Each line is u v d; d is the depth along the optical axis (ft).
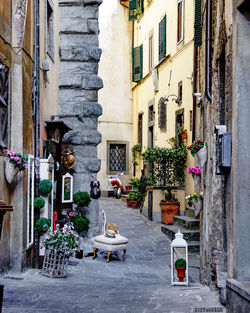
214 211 22.82
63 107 46.57
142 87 87.35
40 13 35.63
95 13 47.16
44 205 32.27
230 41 18.19
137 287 26.45
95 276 31.55
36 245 30.89
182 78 59.72
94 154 46.47
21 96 28.14
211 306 19.60
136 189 76.13
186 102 57.47
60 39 46.91
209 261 25.11
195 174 31.30
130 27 98.43
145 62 84.48
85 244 42.80
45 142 36.14
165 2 69.62
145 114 84.33
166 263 38.88
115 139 96.07
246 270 16.11
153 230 53.57
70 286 25.48
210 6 26.89
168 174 56.95
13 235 27.91
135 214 67.15
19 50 28.14
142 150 86.99
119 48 97.55
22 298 21.09
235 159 16.40
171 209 55.31
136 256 41.34
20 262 27.96
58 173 40.98
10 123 27.96
